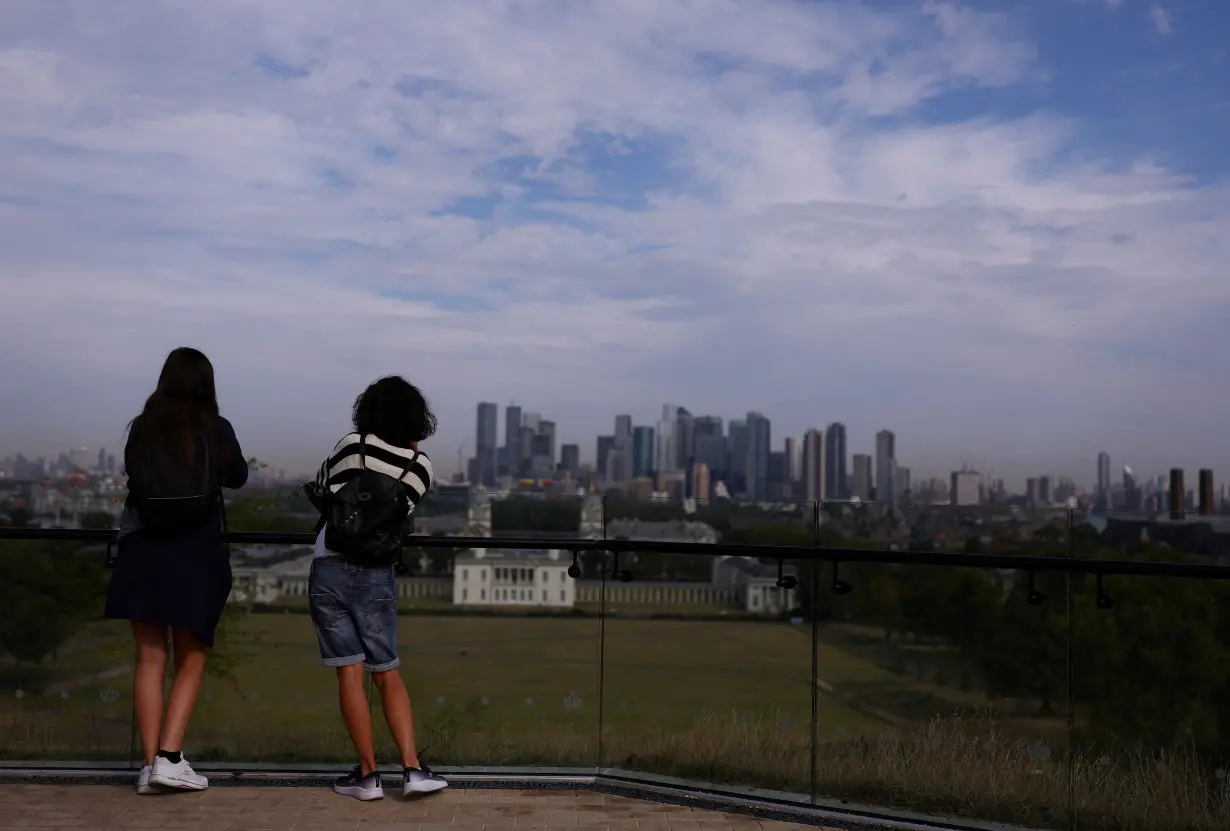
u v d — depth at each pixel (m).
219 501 4.85
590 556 5.32
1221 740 4.62
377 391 4.83
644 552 5.23
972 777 4.77
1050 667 4.74
